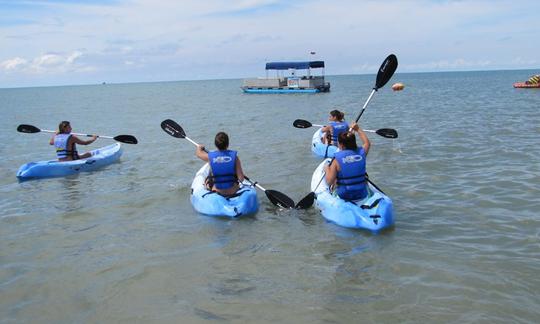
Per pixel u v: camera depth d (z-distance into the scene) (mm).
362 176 6574
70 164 10383
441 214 6754
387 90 54781
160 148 13938
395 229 6199
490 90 42875
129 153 13141
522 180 8305
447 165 9852
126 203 7906
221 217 6922
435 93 42000
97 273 5141
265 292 4562
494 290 4434
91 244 6039
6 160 12992
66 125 10797
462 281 4641
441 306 4172
